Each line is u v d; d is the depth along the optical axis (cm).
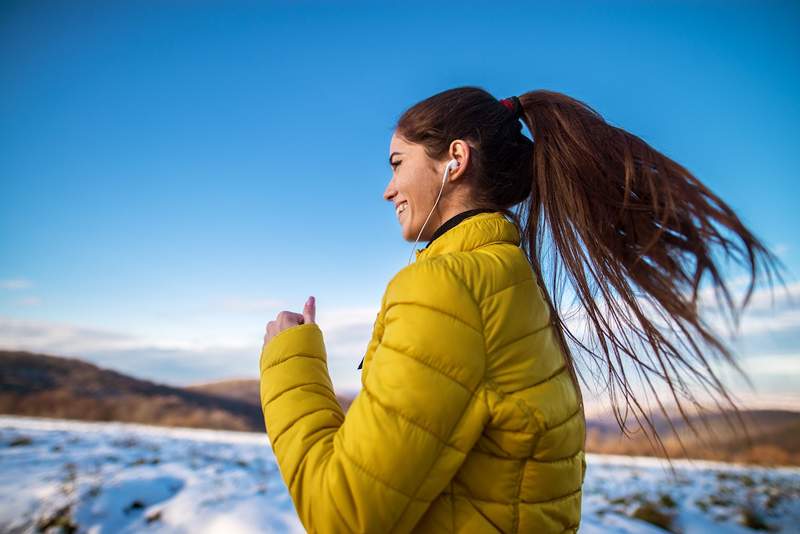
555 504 87
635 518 476
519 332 86
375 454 75
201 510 364
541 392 85
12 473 422
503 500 83
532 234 124
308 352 97
